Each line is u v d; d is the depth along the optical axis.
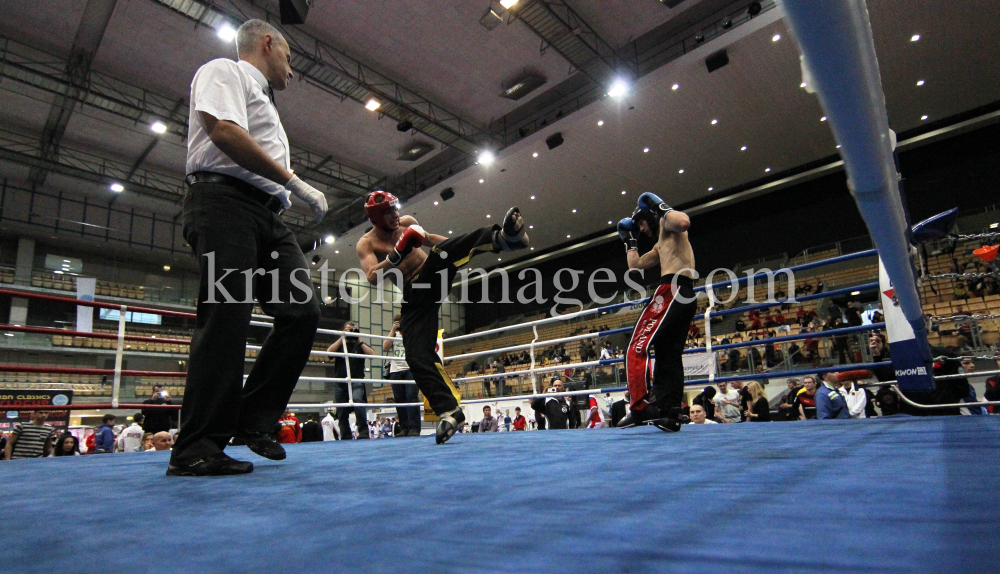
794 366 9.63
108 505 0.92
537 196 17.09
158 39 10.88
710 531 0.54
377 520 0.68
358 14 10.64
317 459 1.82
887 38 10.91
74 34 10.70
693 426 3.42
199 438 1.47
